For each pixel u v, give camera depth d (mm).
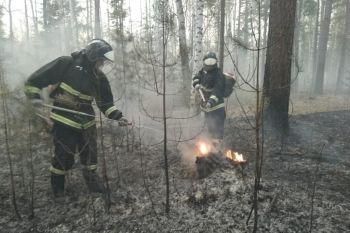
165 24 3467
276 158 5039
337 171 4566
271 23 6027
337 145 5848
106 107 4000
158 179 4191
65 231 3117
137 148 5469
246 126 6691
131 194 3730
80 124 3695
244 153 5129
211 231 3012
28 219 3324
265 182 3756
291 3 5828
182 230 3061
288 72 6023
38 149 5016
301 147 5641
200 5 8008
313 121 7766
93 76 3777
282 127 6066
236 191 3486
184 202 3482
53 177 3699
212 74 5199
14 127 3439
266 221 3096
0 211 3455
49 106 3609
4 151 4754
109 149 5367
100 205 3514
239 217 3166
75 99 3678
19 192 3869
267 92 5840
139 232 3078
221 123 5184
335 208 3375
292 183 4027
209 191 3537
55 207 3549
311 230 2982
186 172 4367
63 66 3684
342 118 8148
